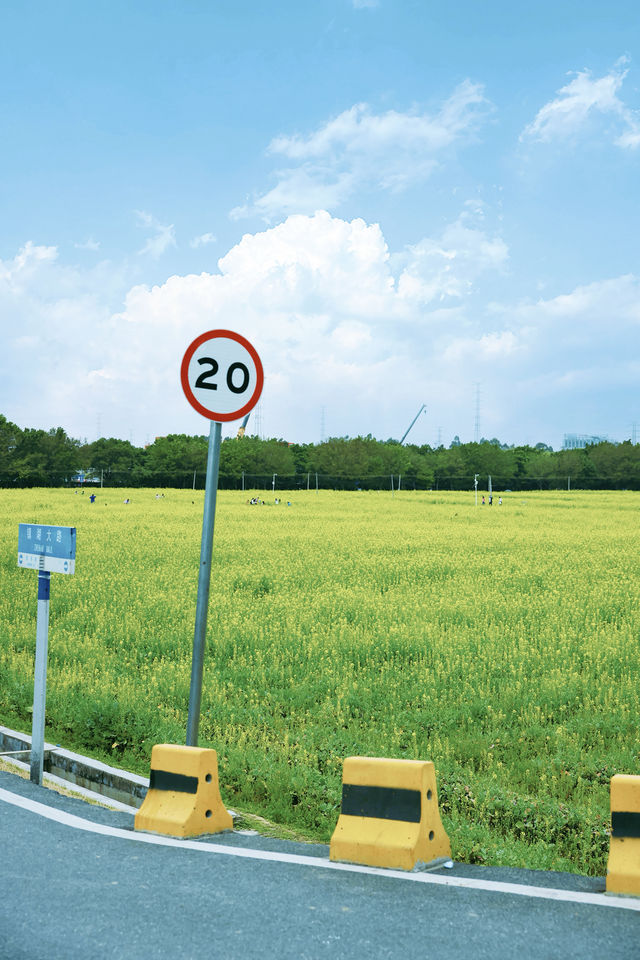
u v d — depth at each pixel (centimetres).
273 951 381
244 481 14438
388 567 2445
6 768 764
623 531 4309
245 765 776
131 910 424
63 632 1398
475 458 15612
